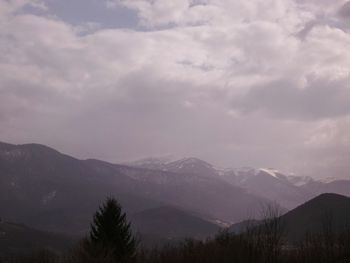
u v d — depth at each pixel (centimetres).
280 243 5806
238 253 5553
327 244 5772
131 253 6375
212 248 5769
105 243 6272
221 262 5588
